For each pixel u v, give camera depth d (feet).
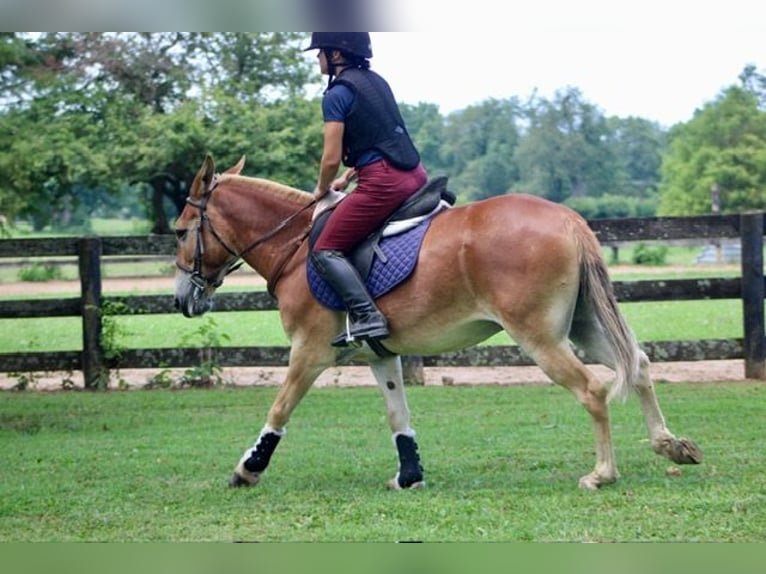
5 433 28.50
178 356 37.06
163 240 37.17
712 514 17.12
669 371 38.01
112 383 38.52
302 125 116.57
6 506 19.72
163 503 19.70
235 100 115.24
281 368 41.81
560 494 18.90
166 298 37.09
